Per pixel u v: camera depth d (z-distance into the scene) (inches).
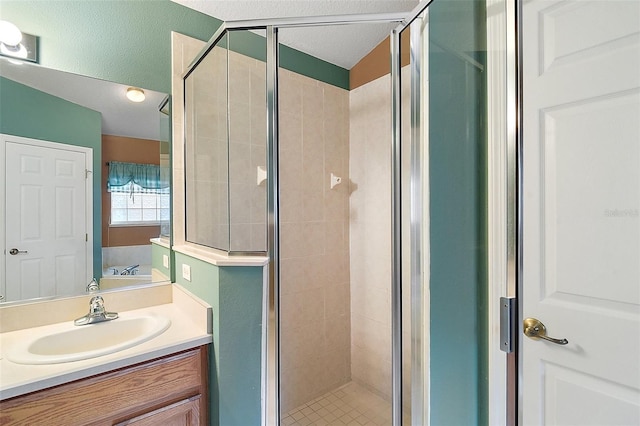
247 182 57.9
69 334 47.8
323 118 83.1
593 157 34.1
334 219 85.6
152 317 53.9
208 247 60.2
